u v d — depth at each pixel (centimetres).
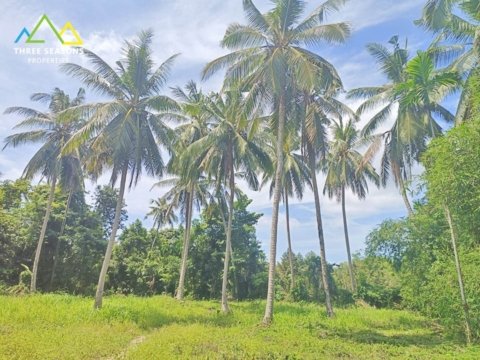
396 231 2062
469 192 1033
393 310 2652
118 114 1986
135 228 4056
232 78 1820
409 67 1507
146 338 1273
